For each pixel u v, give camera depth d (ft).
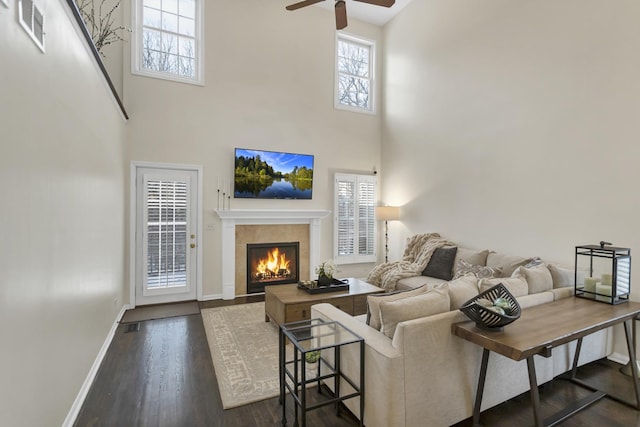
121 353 10.45
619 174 10.12
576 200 11.22
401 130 19.72
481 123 14.74
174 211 15.99
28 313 5.04
